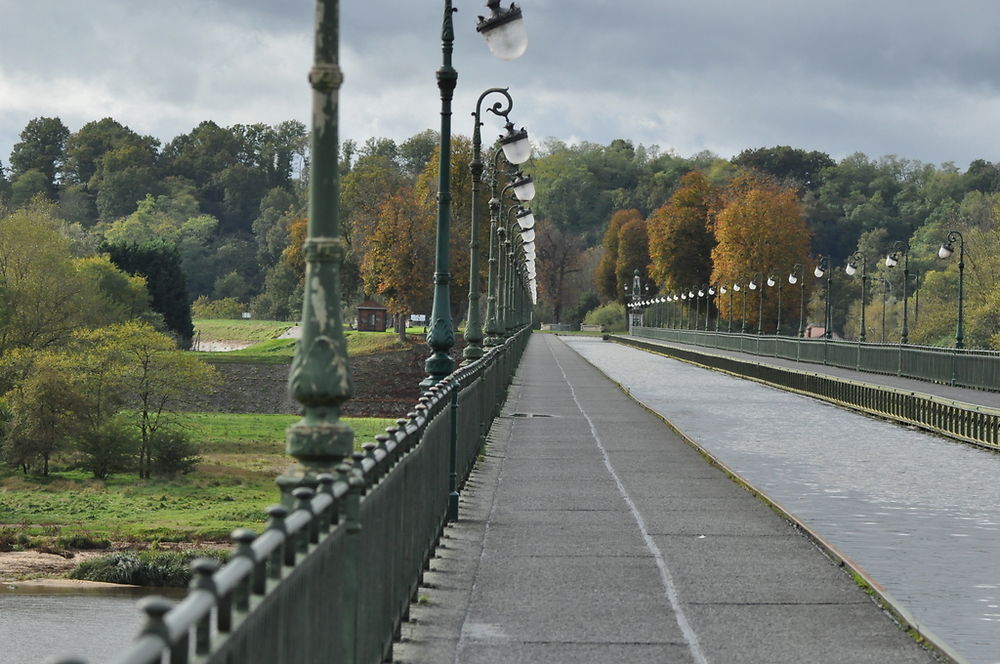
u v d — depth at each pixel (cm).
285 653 1002
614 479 4278
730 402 9206
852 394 8656
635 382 11831
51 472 12788
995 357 9044
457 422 3375
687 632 2078
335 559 1308
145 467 12681
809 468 4856
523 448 5347
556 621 2156
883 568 2672
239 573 822
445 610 2239
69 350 14125
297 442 1343
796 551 2892
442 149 3762
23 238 16812
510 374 10556
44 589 7569
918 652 1952
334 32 1305
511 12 3625
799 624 2144
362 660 1504
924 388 9588
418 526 2375
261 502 11050
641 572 2612
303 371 1321
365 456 1589
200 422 16838
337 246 1323
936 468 4972
